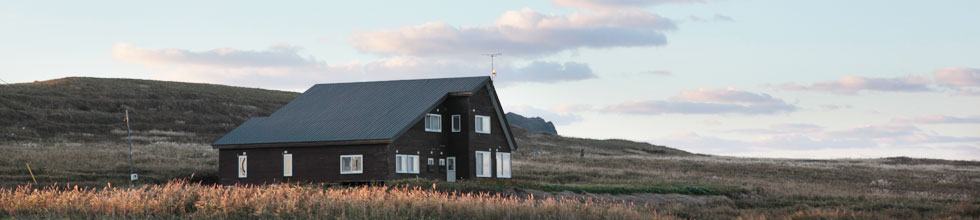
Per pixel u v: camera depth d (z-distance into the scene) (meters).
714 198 46.38
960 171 82.75
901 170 81.44
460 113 53.81
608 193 43.84
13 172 54.19
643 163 82.19
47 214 26.83
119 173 56.72
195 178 56.72
